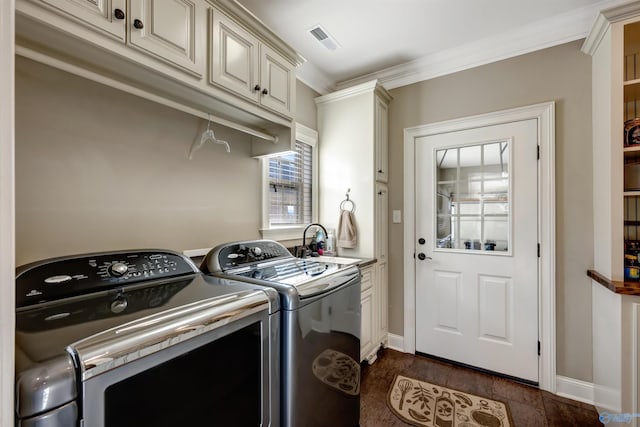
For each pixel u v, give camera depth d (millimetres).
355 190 2455
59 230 1107
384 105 2555
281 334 1089
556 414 1711
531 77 2035
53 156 1095
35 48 927
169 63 1107
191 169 1594
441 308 2377
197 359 773
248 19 1437
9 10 426
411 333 2488
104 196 1236
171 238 1492
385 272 2570
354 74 2613
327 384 1306
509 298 2113
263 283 1168
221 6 1316
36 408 486
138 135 1357
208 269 1369
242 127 1581
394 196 2607
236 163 1869
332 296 1348
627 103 1706
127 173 1314
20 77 1020
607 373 1591
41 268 855
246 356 929
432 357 2400
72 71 939
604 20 1537
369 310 2246
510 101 2109
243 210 1914
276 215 2266
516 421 1649
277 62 1650
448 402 1824
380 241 2482
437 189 2424
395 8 1780
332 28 1976
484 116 2199
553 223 1950
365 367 2252
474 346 2230
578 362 1873
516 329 2082
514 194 2100
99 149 1221
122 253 1070
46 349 549
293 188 2447
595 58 1783
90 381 557
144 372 651
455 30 2006
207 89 1261
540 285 2004
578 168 1881
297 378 1104
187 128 1570
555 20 1891
